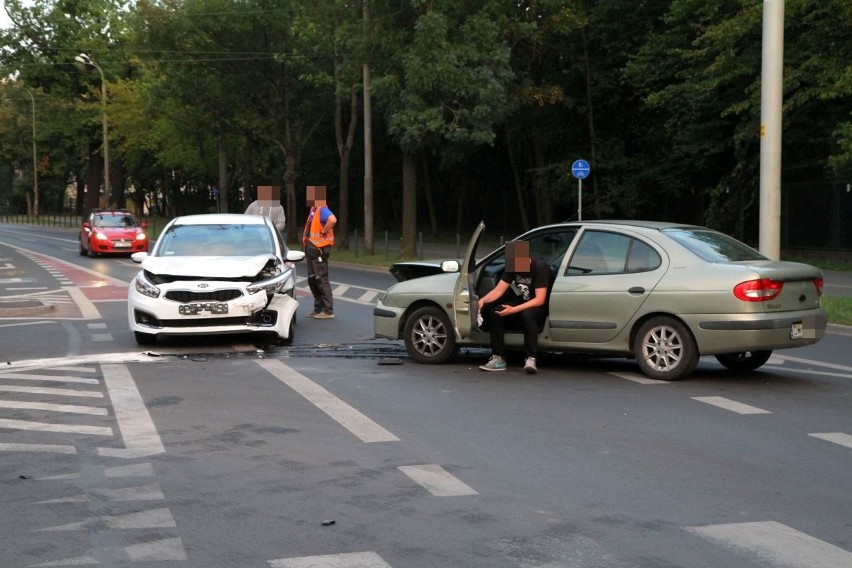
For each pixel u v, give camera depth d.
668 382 10.16
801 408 8.85
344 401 9.17
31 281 24.28
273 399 9.27
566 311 10.59
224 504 5.93
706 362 11.73
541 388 9.84
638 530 5.42
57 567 4.88
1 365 11.33
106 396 9.44
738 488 6.27
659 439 7.63
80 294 20.64
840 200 27.89
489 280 11.22
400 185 58.38
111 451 7.29
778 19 16.56
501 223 49.31
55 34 69.94
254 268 12.86
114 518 5.67
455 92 29.92
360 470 6.70
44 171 90.06
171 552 5.09
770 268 9.91
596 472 6.64
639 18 36.44
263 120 43.69
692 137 31.92
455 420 8.32
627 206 37.44
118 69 68.81
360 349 12.66
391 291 11.84
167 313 12.38
